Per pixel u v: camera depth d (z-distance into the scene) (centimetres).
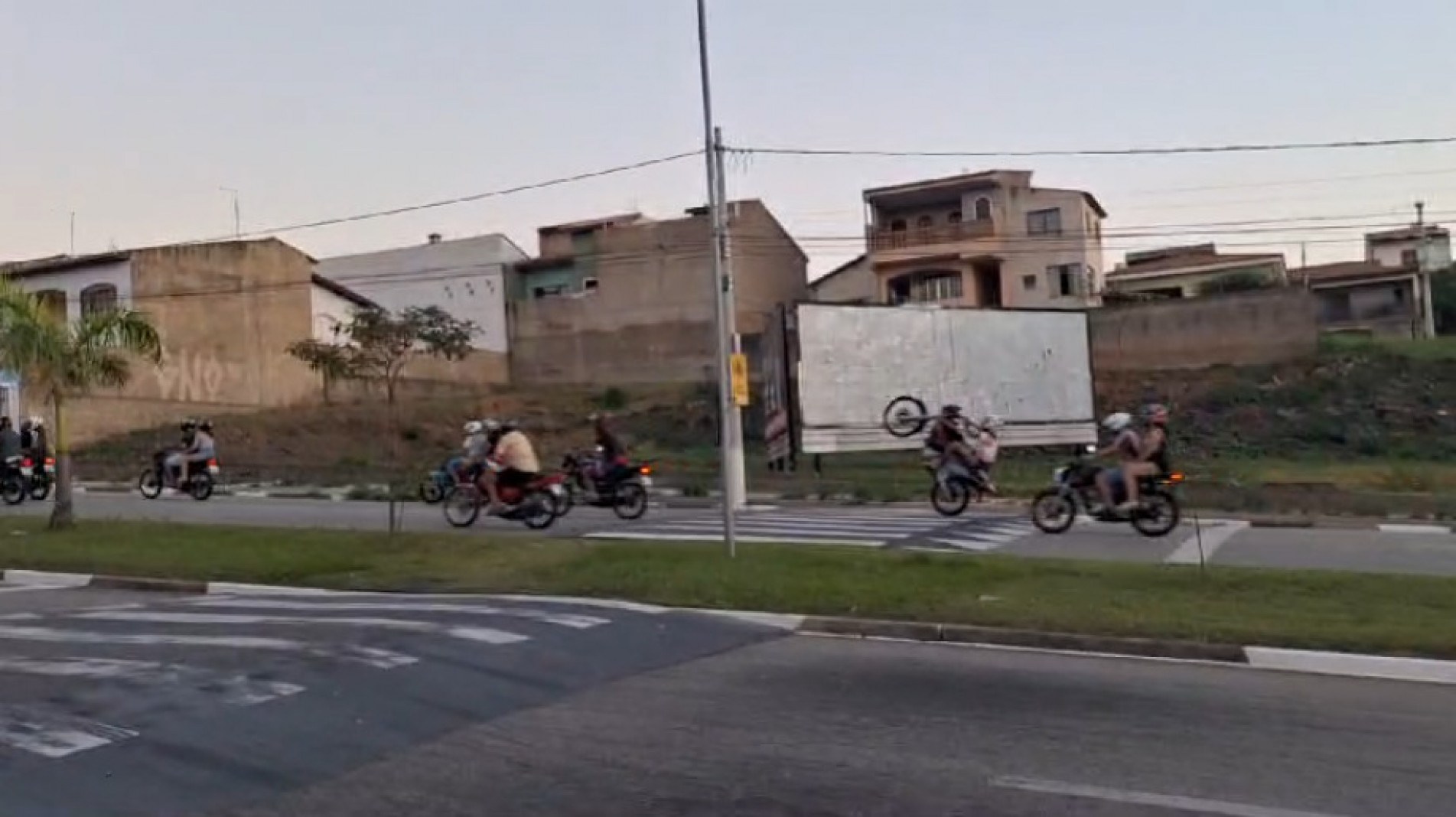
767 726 763
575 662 941
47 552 1664
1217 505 2441
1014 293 5753
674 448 4041
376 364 4328
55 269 4053
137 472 3272
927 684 896
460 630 1033
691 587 1286
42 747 674
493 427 2056
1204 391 4356
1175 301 4653
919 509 2436
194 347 4134
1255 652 983
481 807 602
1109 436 2033
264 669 867
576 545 1614
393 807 601
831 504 2603
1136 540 1836
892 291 5912
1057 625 1077
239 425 4038
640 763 677
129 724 723
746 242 5709
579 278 5806
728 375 1655
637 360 5566
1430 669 930
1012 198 5756
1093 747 717
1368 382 4241
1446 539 1894
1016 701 841
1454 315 6394
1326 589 1229
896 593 1230
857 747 712
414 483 2873
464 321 5247
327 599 1316
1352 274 5962
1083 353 3512
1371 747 720
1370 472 3241
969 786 636
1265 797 620
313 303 4759
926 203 5925
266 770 654
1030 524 2059
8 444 2669
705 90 1747
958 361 3306
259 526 1948
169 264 4081
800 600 1211
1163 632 1044
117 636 1028
